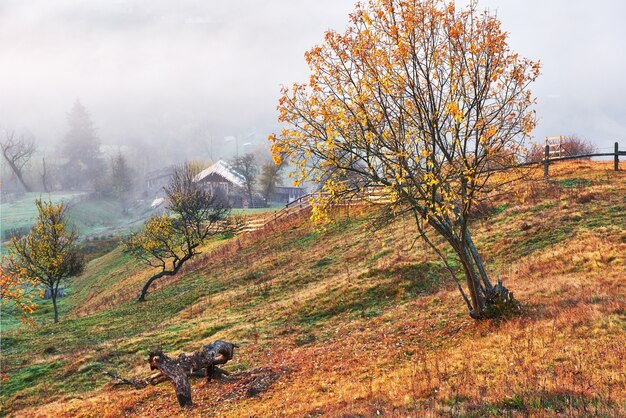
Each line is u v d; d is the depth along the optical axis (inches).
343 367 710.5
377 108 664.4
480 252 1112.2
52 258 1659.7
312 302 1096.8
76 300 2138.3
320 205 655.1
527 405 401.4
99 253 3211.1
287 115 645.3
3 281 979.3
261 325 1041.5
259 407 604.1
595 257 888.9
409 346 742.5
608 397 390.9
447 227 717.9
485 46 627.8
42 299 2210.9
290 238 1802.4
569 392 417.4
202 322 1154.0
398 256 1217.4
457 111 573.6
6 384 957.2
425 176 604.4
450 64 634.8
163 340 1066.1
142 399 764.0
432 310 886.4
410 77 647.1
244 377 757.9
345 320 979.9
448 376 540.1
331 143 603.5
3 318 1798.7
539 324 649.6
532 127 643.5
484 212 1288.1
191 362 698.8
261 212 2883.9
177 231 1977.1
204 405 670.5
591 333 575.5
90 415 727.7
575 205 1182.9
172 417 645.3
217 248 2119.8
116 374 920.9
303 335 946.7
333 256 1428.4
